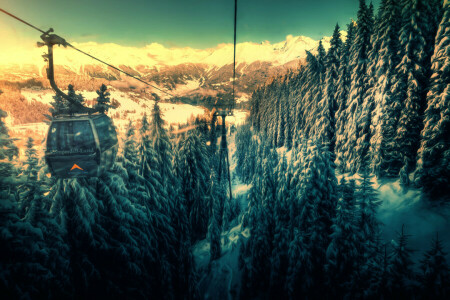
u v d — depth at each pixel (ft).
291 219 60.44
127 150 59.88
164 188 74.13
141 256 52.85
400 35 71.72
